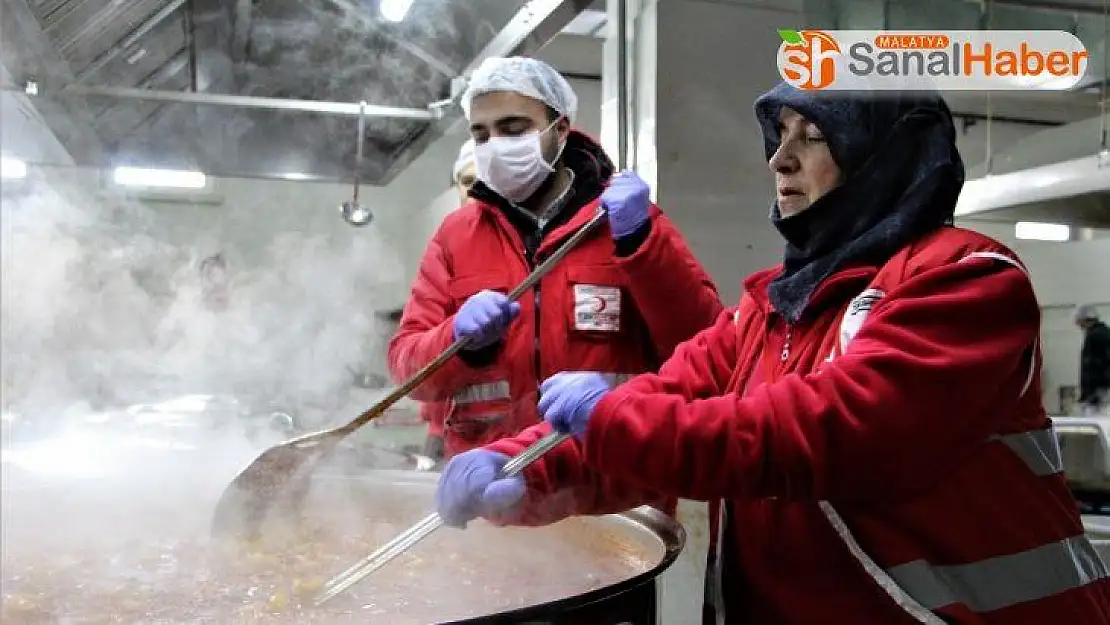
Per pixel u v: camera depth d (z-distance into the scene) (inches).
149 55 103.7
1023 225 166.9
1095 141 122.5
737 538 41.1
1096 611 35.7
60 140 116.6
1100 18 98.6
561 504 44.8
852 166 38.7
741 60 94.5
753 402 33.9
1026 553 34.6
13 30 79.5
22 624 41.4
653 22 93.3
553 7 78.8
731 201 94.5
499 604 44.1
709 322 66.4
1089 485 92.1
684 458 33.9
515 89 67.9
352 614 42.6
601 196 65.1
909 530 34.6
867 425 31.9
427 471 66.8
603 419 35.6
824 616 36.6
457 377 66.2
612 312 67.5
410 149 124.3
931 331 33.0
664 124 92.7
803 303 39.1
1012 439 35.8
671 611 84.2
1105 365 179.8
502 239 70.9
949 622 33.6
